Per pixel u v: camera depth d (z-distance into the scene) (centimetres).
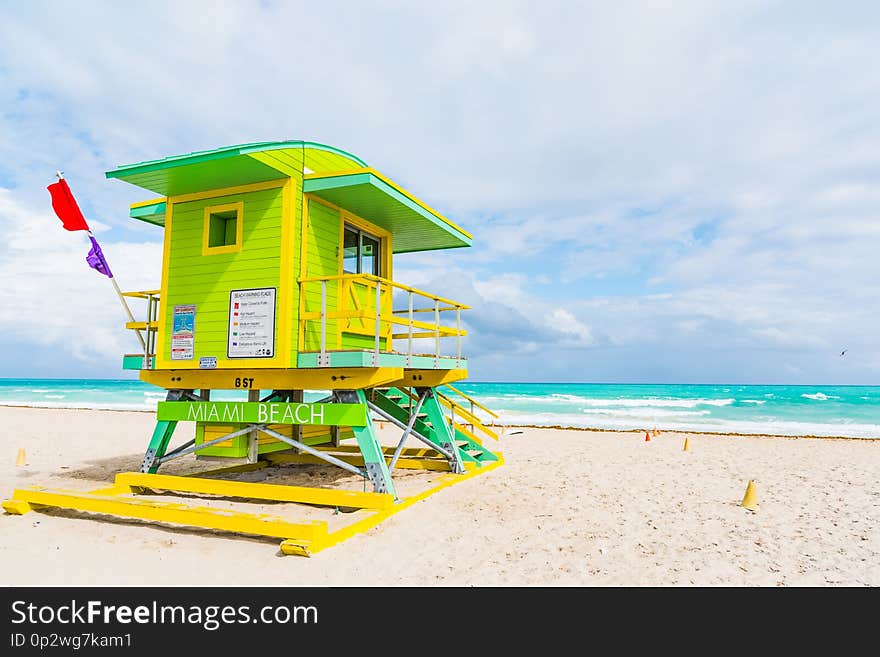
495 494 915
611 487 994
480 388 9269
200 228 915
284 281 840
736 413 3734
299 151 871
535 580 554
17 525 708
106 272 909
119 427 2138
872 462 1373
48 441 1670
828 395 6009
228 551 618
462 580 550
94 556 598
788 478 1123
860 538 706
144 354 941
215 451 919
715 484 1043
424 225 1100
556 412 3747
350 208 980
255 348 849
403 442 960
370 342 1067
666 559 619
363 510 753
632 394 6388
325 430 1246
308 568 571
